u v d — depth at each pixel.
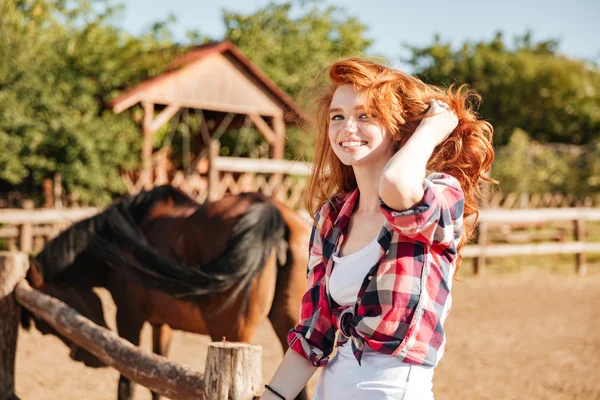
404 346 1.50
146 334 7.15
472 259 12.72
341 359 1.62
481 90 28.55
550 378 5.65
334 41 24.22
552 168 19.16
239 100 16.66
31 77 13.45
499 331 7.51
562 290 10.29
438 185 1.53
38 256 4.42
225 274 3.73
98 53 15.09
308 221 4.09
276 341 7.00
